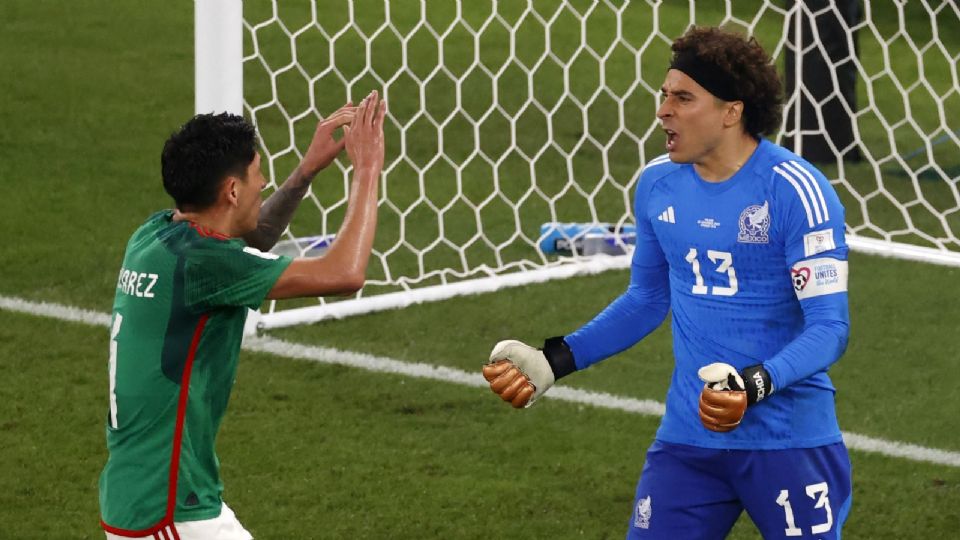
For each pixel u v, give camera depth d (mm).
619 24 32125
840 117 35750
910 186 34656
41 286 26422
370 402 21891
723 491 12781
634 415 21625
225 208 12000
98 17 48281
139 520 11703
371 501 18672
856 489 19219
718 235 12438
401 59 44344
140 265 11758
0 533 17516
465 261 28125
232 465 19594
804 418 12445
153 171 33688
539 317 25812
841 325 12031
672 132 12383
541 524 18125
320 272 11734
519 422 21297
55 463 19500
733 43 12188
